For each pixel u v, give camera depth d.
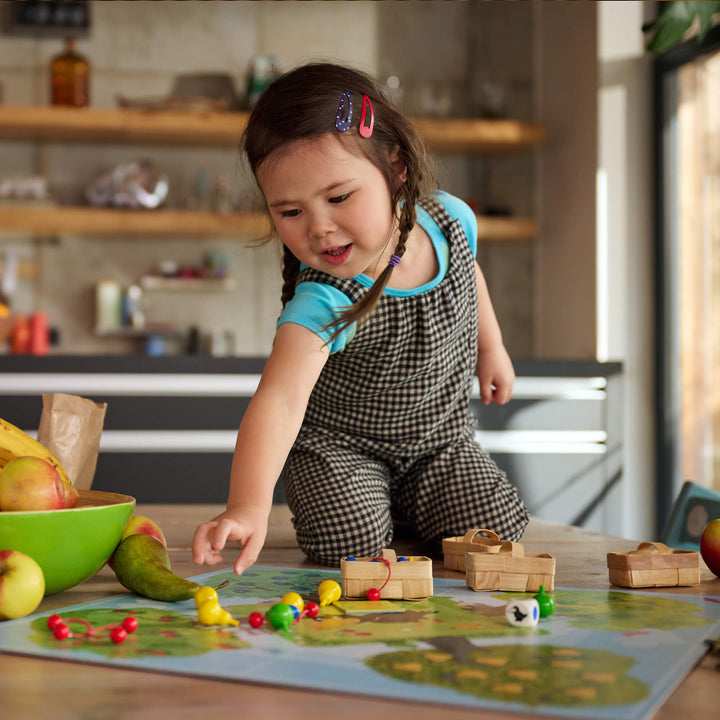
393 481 1.27
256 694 0.52
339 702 0.50
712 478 2.74
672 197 2.97
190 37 3.68
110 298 3.55
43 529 0.75
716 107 2.73
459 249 1.17
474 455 1.26
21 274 3.57
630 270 3.04
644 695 0.51
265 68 3.55
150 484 2.59
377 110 0.99
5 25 3.56
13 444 0.86
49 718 0.47
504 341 3.60
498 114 3.48
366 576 0.79
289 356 0.98
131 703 0.50
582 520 2.76
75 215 3.23
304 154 0.91
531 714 0.48
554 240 3.38
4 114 3.16
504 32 3.64
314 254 0.96
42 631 0.66
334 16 3.73
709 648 0.61
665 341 3.00
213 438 2.61
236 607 0.76
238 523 0.79
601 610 0.74
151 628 0.67
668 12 1.29
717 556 0.89
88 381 2.57
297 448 1.20
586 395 2.77
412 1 3.75
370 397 1.17
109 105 3.64
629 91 3.03
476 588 0.83
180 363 2.60
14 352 3.40
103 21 3.63
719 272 2.71
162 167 3.62
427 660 0.58
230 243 3.70
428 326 1.12
